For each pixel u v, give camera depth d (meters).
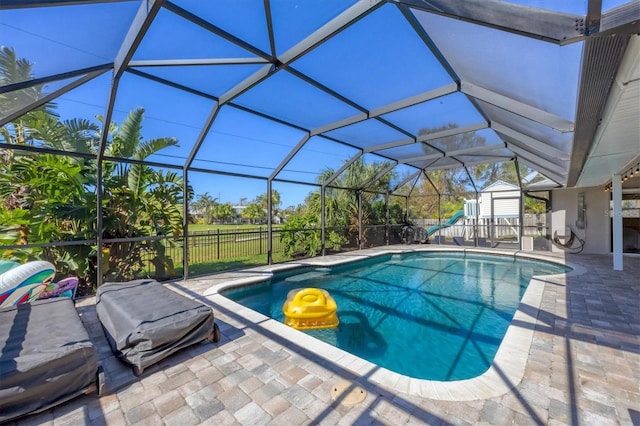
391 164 10.42
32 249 5.09
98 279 5.12
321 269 8.62
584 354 2.97
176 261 9.71
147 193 6.48
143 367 2.65
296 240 10.27
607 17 1.47
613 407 2.16
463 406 2.19
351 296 6.63
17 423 2.05
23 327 2.73
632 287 5.60
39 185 5.12
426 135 7.21
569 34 1.61
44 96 3.76
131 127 5.86
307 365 2.81
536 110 3.70
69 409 2.22
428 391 2.38
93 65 3.57
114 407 2.24
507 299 6.39
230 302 4.79
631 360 2.84
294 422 2.04
